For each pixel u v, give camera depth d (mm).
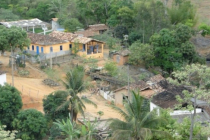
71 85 40219
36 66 61625
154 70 63812
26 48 66562
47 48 64062
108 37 74875
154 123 29672
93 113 47250
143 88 49531
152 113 29656
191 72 29969
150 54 62531
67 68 60594
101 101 52531
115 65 61469
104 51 72812
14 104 39844
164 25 73938
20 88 52406
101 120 43562
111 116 46625
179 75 29891
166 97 42938
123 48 72688
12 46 55969
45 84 55125
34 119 37812
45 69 60000
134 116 29953
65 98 41406
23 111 38938
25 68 59938
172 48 62281
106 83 57250
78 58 65688
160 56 63344
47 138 39844
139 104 29781
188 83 29766
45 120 38719
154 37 63656
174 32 63688
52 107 40312
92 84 55031
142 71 62656
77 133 33125
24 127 37500
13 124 37969
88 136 34344
